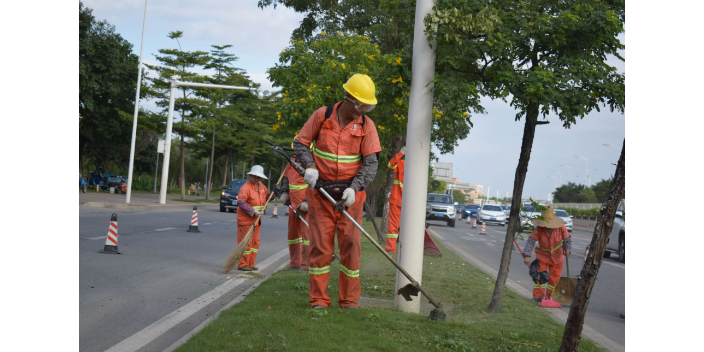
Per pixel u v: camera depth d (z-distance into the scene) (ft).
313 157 17.34
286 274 25.31
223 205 98.07
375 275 26.04
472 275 29.48
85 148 157.07
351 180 17.10
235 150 163.12
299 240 28.02
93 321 16.44
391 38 62.95
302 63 50.31
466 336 15.10
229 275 26.73
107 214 63.52
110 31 144.46
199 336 13.12
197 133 131.44
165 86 124.57
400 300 18.39
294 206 27.58
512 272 36.60
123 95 150.92
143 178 187.83
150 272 26.11
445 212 98.22
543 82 17.62
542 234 25.32
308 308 16.52
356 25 80.69
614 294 30.32
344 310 16.70
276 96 177.27
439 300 21.67
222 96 146.82
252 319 14.73
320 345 12.41
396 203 36.81
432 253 37.11
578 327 12.12
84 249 31.50
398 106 43.83
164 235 45.01
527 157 20.10
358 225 16.22
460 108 18.44
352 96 16.29
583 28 18.38
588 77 17.85
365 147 17.03
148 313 18.02
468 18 17.62
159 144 98.32
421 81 18.81
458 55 18.52
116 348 13.92
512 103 18.63
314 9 82.94
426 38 18.76
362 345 12.75
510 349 14.24
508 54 18.79
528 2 19.88
